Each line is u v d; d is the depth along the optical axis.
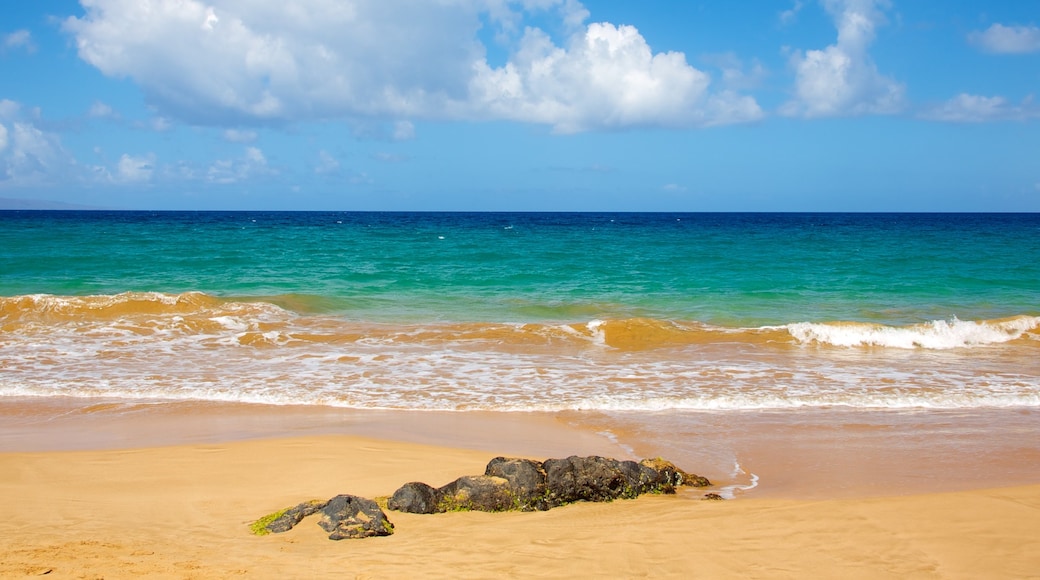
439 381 13.86
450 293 25.58
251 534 6.47
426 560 5.82
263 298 23.00
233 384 13.48
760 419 11.58
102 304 20.48
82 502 7.43
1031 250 41.69
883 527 6.60
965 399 12.70
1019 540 6.29
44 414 11.72
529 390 13.23
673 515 7.00
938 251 41.41
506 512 7.15
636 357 16.12
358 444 9.78
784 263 34.59
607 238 55.31
